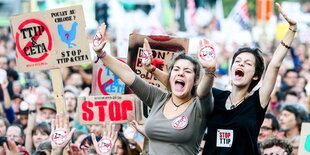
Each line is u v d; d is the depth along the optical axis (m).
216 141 10.71
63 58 12.62
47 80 24.77
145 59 11.58
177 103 11.00
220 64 31.86
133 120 12.80
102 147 11.38
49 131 15.77
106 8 36.47
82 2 37.84
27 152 15.16
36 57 12.66
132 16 40.91
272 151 13.37
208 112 10.77
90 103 13.11
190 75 10.84
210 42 10.48
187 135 10.74
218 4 43.38
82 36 12.63
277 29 42.03
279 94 22.66
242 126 10.53
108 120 13.07
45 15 12.64
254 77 10.91
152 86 11.40
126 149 13.80
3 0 44.62
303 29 41.06
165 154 10.81
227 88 19.06
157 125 10.86
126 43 25.19
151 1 39.84
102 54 11.38
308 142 11.47
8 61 28.09
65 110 12.63
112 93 13.79
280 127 17.25
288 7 43.25
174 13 49.91
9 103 20.45
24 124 19.02
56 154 11.16
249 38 35.12
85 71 26.03
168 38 13.00
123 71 11.41
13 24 12.69
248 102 10.69
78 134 15.62
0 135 15.75
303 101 21.77
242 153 10.55
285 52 10.59
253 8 57.03
